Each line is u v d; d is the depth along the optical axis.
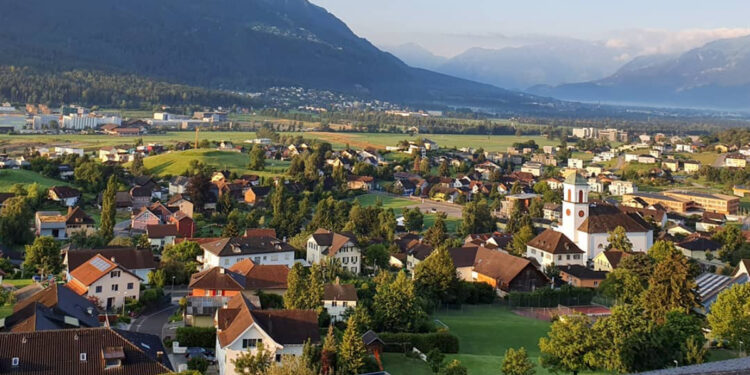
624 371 82.50
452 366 81.12
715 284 139.75
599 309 127.12
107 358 70.94
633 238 174.38
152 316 110.12
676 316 96.81
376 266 165.00
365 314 101.25
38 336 72.06
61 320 85.56
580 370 85.75
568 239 166.50
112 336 74.50
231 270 125.44
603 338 84.25
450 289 128.50
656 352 86.06
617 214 178.12
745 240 198.38
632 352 83.19
